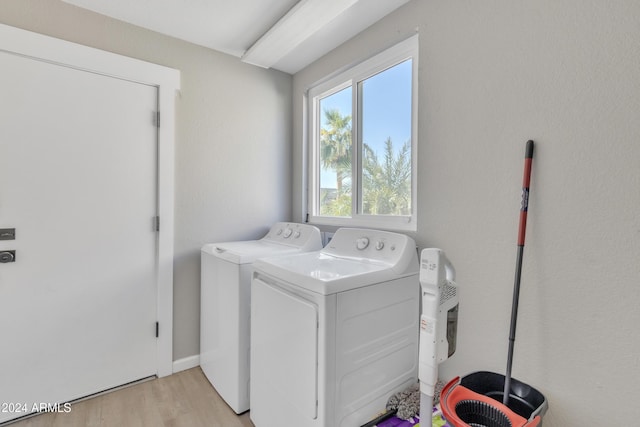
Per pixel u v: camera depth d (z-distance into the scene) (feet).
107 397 6.01
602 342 3.64
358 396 4.28
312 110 8.41
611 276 3.57
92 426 5.21
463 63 4.91
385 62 6.38
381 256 5.22
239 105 7.80
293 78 8.75
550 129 4.00
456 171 5.03
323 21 5.89
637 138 3.38
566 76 3.86
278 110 8.50
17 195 5.31
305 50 7.41
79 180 5.86
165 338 6.79
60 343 5.73
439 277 3.26
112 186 6.19
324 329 3.82
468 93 4.86
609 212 3.57
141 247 6.53
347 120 7.57
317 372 3.89
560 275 3.95
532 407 3.98
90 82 5.92
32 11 5.37
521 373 4.30
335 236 6.09
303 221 8.56
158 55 6.64
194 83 7.11
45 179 5.54
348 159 7.57
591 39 3.66
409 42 5.92
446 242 5.18
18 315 5.36
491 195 4.61
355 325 4.20
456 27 4.99
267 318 4.85
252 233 8.05
